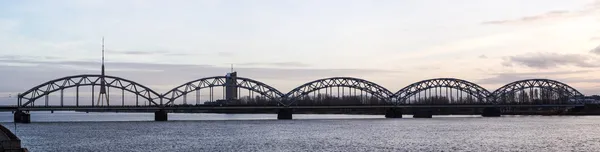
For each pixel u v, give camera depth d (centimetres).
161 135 16038
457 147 11806
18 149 6906
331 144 12638
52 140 14138
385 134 16025
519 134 15812
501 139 13962
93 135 16112
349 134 16112
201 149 11612
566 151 10962
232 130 18538
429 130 18012
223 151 11181
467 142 13062
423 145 12288
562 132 16650
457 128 19188
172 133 16975
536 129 18338
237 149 11569
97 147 12175
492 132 16788
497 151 10994
